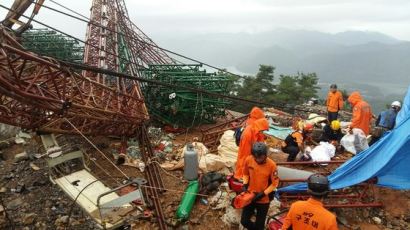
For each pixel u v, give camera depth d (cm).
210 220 842
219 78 1625
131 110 1218
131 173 1075
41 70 721
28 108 850
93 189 850
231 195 877
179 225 830
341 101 1393
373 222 834
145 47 2205
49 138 982
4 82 639
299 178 915
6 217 891
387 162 829
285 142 1078
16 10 945
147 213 852
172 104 1457
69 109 881
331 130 1238
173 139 1415
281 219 732
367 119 1198
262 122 782
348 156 1159
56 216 893
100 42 2150
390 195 914
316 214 425
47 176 1064
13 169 1115
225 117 1775
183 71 1678
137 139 1255
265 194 631
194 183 952
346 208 866
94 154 1195
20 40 993
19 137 1313
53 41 2703
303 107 1978
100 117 1029
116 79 1625
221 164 1055
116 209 773
